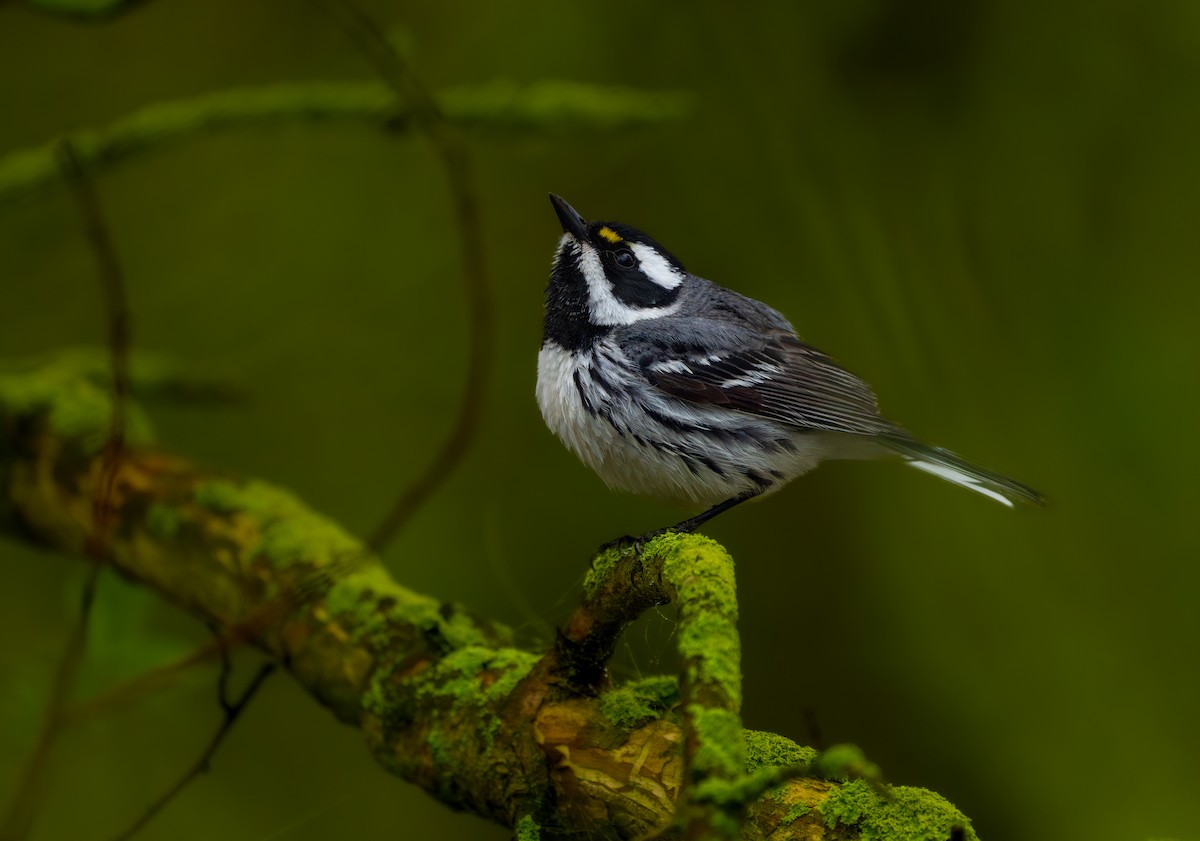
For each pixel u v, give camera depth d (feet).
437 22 42.22
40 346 41.01
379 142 42.91
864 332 41.16
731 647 13.62
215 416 41.52
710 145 42.11
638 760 17.16
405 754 20.07
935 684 37.99
